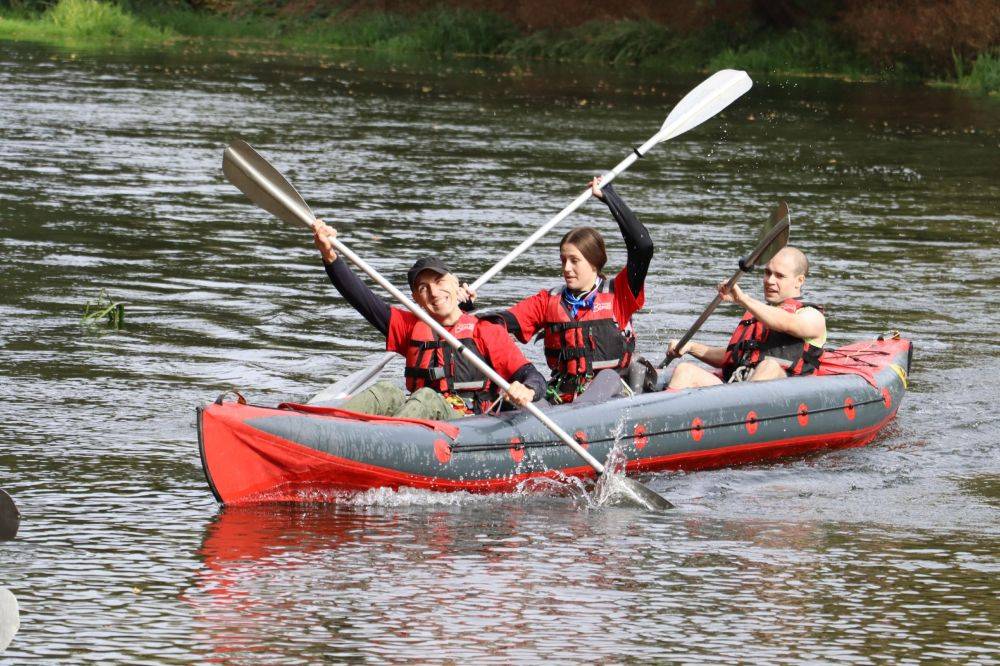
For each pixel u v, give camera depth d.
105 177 41.03
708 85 21.67
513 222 35.91
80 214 34.66
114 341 22.58
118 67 84.75
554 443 16.45
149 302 25.55
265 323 24.41
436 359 16.86
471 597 12.36
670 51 110.19
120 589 12.31
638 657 11.09
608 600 12.38
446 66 101.81
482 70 98.56
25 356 21.36
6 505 9.56
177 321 24.20
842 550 14.02
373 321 17.19
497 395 17.17
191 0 138.62
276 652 11.03
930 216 38.97
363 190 40.66
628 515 15.31
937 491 16.64
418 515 15.05
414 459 15.59
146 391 19.80
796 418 18.25
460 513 15.18
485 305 25.56
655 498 15.72
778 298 19.50
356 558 13.41
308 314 25.25
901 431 19.58
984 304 27.56
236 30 131.50
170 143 49.84
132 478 15.88
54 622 11.49
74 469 16.08
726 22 111.50
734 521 15.16
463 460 15.87
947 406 20.75
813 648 11.39
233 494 14.98
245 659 10.88
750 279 29.48
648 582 12.89
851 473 17.50
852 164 50.84
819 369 19.69
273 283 27.77
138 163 44.31
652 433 17.12
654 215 37.81
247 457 14.98
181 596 12.20
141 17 126.62
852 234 35.62
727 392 18.00
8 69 78.25
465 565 13.27
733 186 44.38
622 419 16.95
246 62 96.12
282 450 15.05
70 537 13.69
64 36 113.38
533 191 41.62
